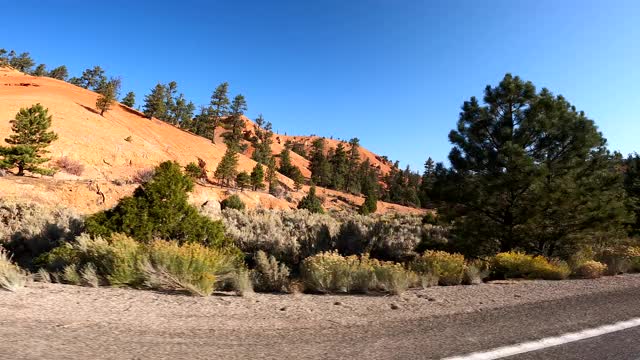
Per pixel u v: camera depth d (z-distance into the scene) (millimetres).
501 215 15508
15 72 121062
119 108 91125
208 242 13023
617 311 6121
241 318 5547
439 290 8500
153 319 5227
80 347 3924
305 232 18672
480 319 5605
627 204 17453
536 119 14914
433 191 16359
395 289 8109
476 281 9891
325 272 8797
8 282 6945
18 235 13945
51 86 93062
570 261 12383
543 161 15094
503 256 11648
